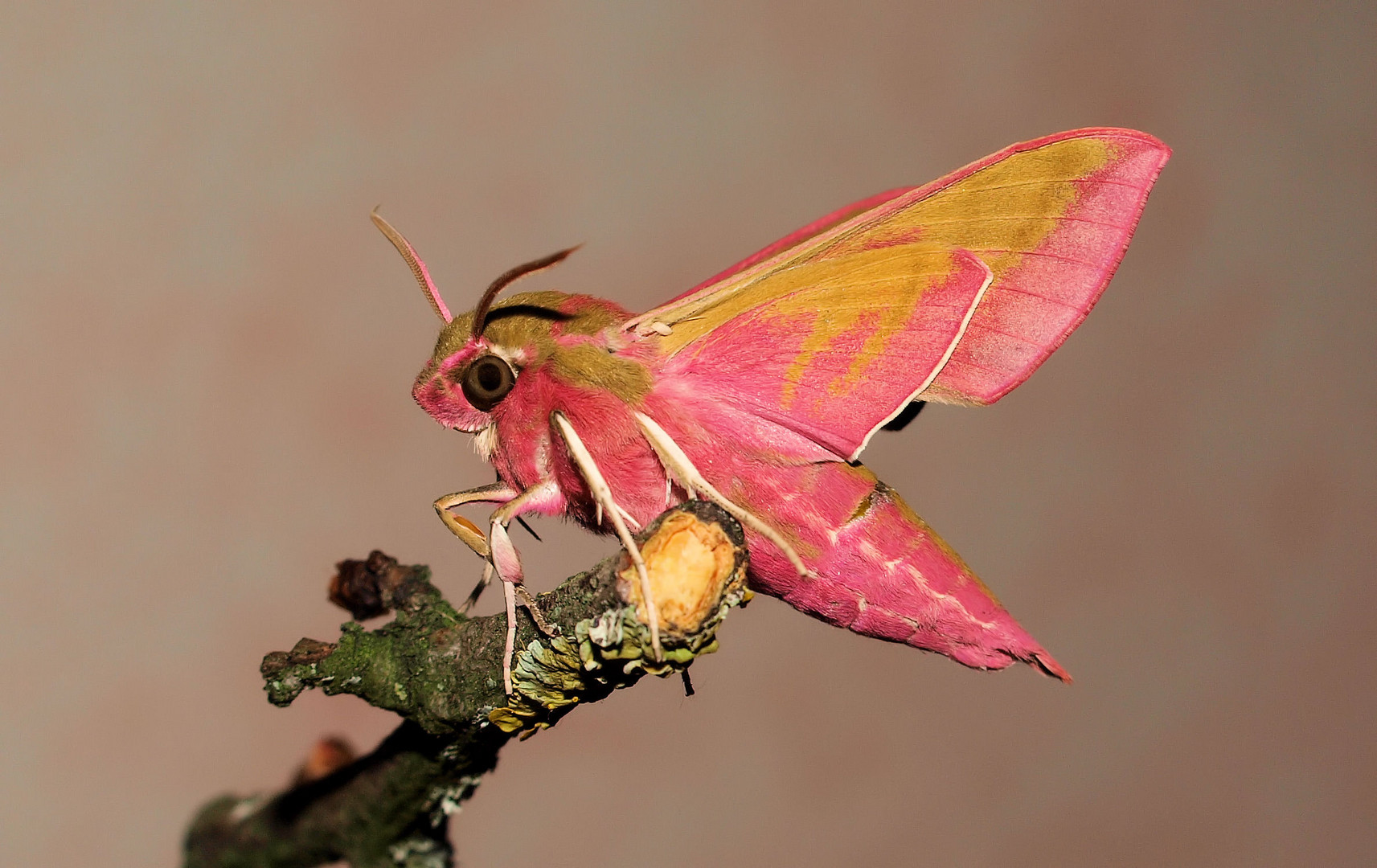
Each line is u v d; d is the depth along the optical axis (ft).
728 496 0.78
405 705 0.77
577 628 0.75
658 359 0.77
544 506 0.78
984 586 0.78
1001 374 0.77
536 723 0.77
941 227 0.77
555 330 0.77
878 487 0.78
